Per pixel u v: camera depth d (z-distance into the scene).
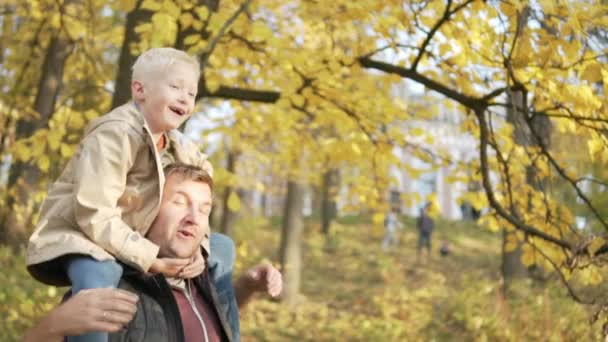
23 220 9.75
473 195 5.22
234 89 5.62
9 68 9.28
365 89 5.66
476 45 4.27
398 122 6.33
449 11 4.11
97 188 1.95
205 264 2.22
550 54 3.57
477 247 22.39
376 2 4.21
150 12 5.26
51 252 1.92
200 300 2.18
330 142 5.85
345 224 25.77
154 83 2.12
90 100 7.55
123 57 5.31
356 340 11.35
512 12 3.57
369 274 17.20
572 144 5.65
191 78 2.17
